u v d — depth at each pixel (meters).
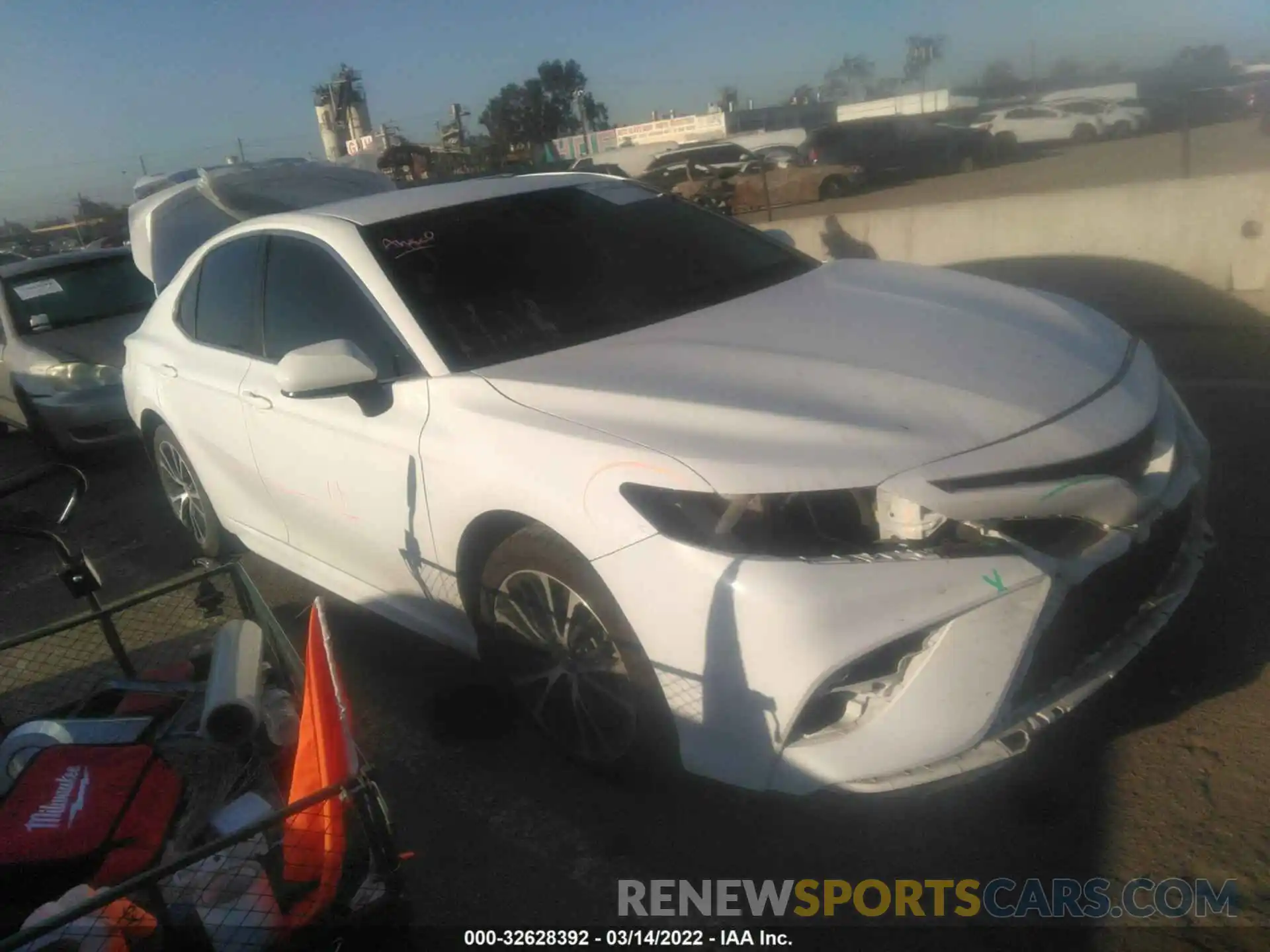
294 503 3.89
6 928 2.22
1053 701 2.50
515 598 3.01
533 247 3.72
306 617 4.41
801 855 2.71
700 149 27.62
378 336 3.45
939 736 2.34
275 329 3.96
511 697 3.38
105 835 2.27
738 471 2.46
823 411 2.63
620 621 2.63
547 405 2.90
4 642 2.97
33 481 2.80
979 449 2.50
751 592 2.36
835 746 2.40
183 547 5.69
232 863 2.20
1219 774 2.71
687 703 2.54
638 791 3.00
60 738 2.69
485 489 2.89
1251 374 5.60
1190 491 2.87
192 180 8.20
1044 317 3.35
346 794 2.08
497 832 2.94
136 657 3.58
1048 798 2.74
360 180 8.98
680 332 3.29
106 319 8.09
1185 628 3.36
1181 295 6.56
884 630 2.31
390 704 3.67
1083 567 2.45
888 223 7.79
